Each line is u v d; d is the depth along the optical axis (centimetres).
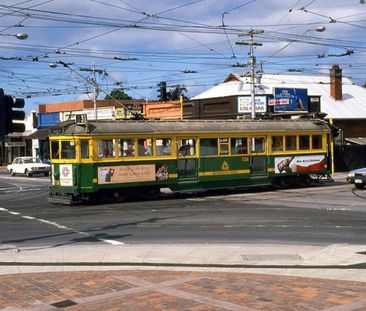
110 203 2216
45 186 3359
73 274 905
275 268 945
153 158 2348
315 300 691
